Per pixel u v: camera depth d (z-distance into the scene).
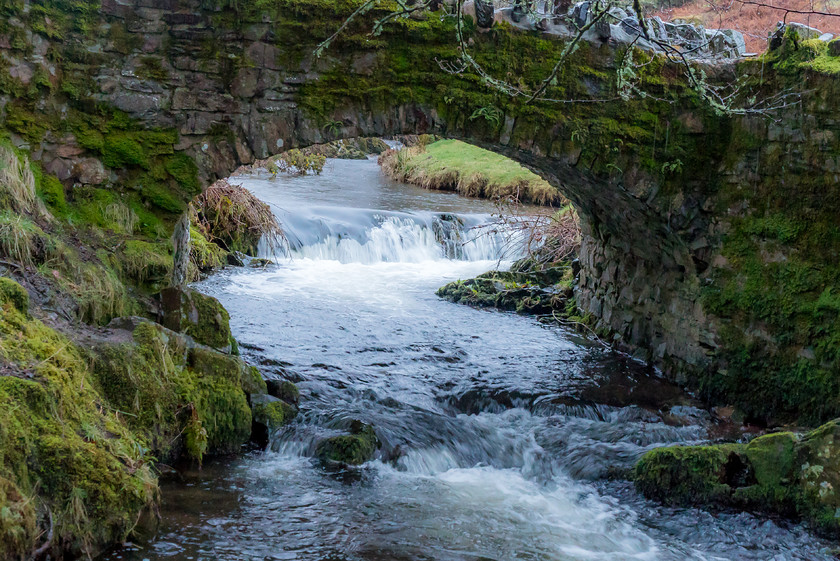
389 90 7.19
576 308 10.68
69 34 6.70
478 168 20.67
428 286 12.45
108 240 6.70
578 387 8.12
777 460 5.84
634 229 8.62
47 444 4.39
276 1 6.93
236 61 6.95
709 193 7.78
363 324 10.03
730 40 7.80
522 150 7.59
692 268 8.05
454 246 14.98
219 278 12.03
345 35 7.06
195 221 12.80
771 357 7.30
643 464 6.14
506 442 6.84
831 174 6.80
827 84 6.80
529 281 11.84
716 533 5.53
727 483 5.89
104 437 4.92
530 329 10.20
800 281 7.07
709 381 7.86
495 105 7.38
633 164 7.71
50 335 5.21
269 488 5.70
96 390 5.34
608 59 7.56
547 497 6.03
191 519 5.14
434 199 19.25
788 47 7.20
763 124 7.34
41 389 4.52
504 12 7.37
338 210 15.40
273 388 6.98
